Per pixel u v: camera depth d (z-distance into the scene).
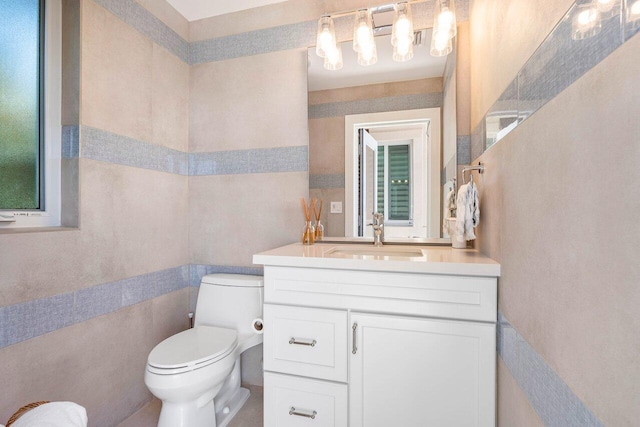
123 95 1.57
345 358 1.20
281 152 1.86
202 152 2.00
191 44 2.03
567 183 0.58
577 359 0.54
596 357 0.49
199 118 2.01
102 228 1.46
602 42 0.47
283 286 1.28
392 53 1.70
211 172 1.98
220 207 1.97
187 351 1.34
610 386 0.45
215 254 1.98
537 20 0.71
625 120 0.42
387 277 1.16
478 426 1.06
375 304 1.17
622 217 0.42
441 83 1.63
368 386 1.17
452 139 1.61
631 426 0.40
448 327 1.09
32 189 1.34
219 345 1.41
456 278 1.09
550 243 0.65
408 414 1.13
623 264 0.42
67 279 1.31
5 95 1.25
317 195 1.81
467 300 1.08
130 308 1.61
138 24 1.66
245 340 1.59
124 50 1.58
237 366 1.75
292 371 1.27
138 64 1.66
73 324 1.33
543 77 0.68
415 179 1.68
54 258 1.26
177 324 1.92
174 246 1.91
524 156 0.79
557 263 0.62
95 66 1.43
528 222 0.77
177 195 1.93
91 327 1.41
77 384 1.34
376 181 1.73
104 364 1.46
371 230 1.73
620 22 0.42
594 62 0.49
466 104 1.59
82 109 1.38
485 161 1.24
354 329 1.18
